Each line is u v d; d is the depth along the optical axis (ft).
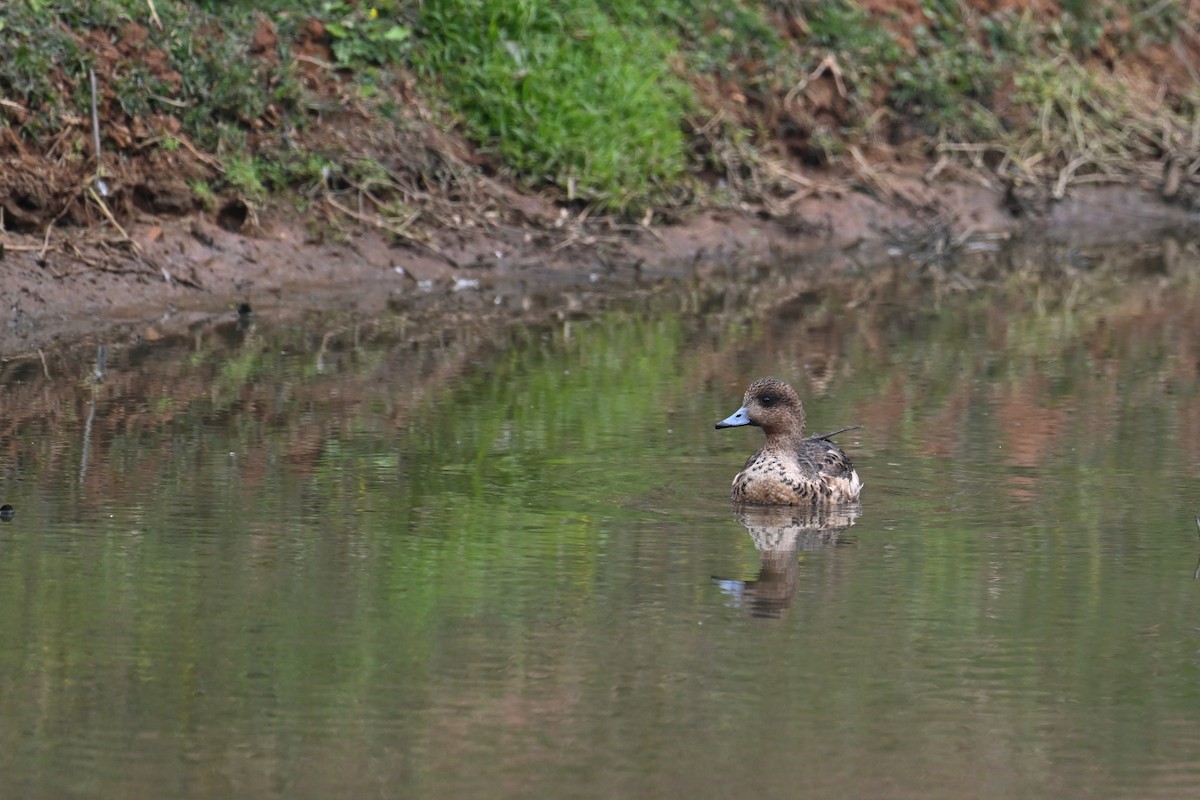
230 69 69.51
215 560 35.27
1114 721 27.99
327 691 28.81
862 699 28.73
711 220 79.82
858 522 38.96
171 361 54.19
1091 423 48.60
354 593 33.47
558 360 56.39
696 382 53.52
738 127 84.17
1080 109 96.07
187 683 29.12
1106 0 101.19
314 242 68.64
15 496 39.52
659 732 27.37
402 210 71.36
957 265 79.05
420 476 42.16
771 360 57.11
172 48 68.44
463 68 76.74
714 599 33.35
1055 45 97.91
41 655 30.14
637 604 33.06
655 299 68.44
